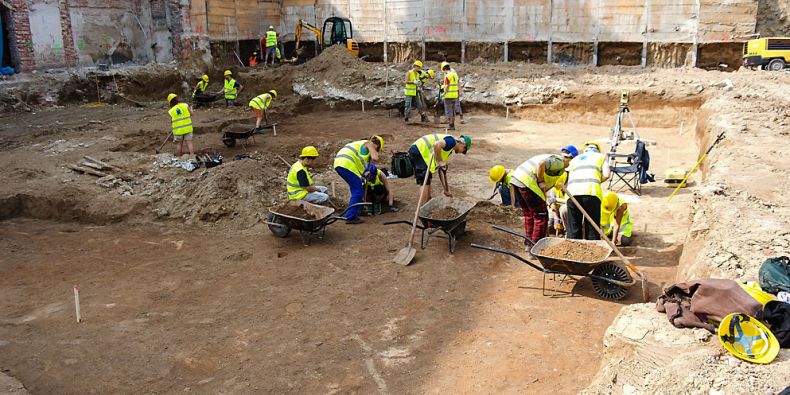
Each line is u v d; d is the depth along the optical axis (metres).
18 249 9.22
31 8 22.28
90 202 10.70
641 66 23.53
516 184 8.02
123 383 5.63
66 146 14.44
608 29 24.23
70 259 8.80
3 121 18.22
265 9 30.23
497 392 5.35
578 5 24.47
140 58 27.23
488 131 18.00
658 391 4.28
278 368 5.84
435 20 27.12
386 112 21.94
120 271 8.33
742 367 4.28
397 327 6.57
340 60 24.22
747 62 21.59
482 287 7.52
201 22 26.58
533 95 19.94
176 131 13.43
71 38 24.02
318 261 8.48
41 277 8.15
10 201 10.73
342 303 7.19
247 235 9.71
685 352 4.65
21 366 5.90
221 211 10.29
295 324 6.70
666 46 23.59
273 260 8.58
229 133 15.23
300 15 30.33
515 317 6.71
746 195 7.70
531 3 25.17
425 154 9.58
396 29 28.22
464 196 11.30
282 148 15.70
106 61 25.69
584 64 25.09
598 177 7.58
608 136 16.89
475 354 5.97
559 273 7.05
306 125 19.66
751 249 6.02
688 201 10.55
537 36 25.41
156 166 12.32
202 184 10.84
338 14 29.39
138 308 7.17
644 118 18.47
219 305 7.22
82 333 6.56
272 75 24.59
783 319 4.52
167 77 24.73
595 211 7.52
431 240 9.17
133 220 10.46
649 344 4.84
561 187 7.19
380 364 5.86
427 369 5.75
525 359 5.84
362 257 8.59
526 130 18.06
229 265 8.45
